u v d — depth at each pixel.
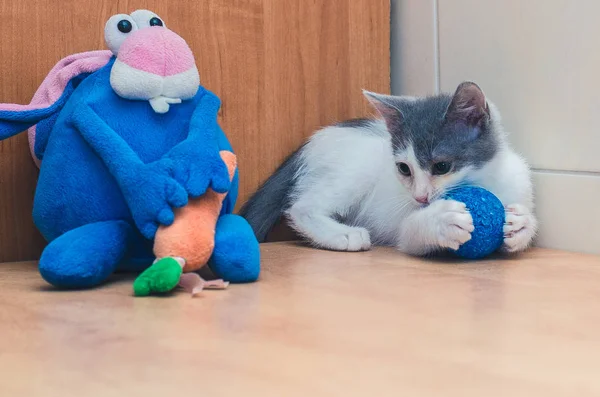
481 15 1.73
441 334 0.88
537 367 0.76
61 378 0.72
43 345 0.83
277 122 1.79
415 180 1.56
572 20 1.53
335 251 1.61
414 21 1.91
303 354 0.80
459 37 1.79
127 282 1.22
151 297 1.10
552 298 1.09
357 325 0.92
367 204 1.75
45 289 1.17
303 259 1.48
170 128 1.27
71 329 0.91
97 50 1.49
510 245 1.46
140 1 1.57
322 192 1.71
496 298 1.08
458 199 1.46
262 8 1.73
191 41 1.63
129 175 1.17
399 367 0.75
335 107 1.89
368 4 1.91
